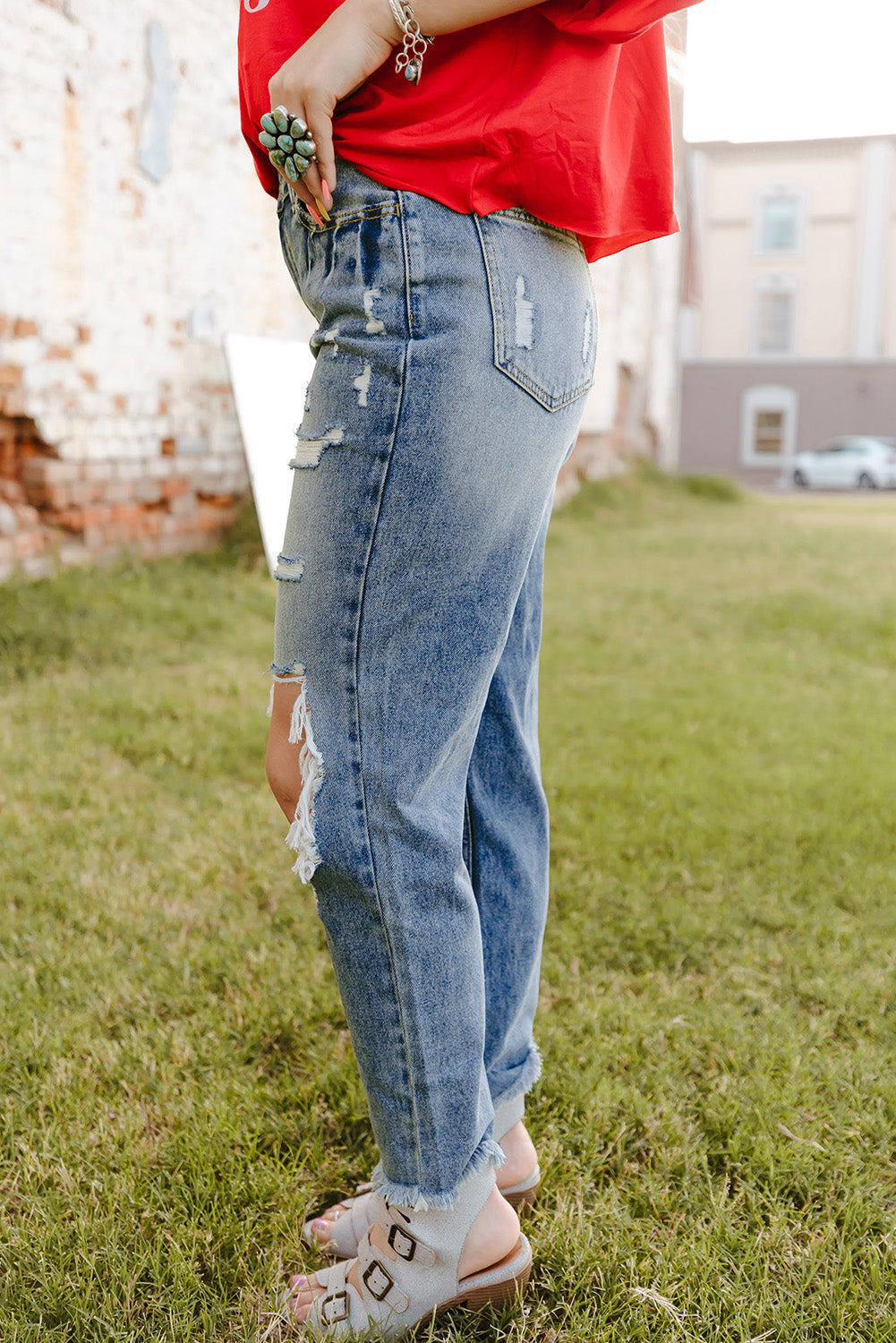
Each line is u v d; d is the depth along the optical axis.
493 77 0.86
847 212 25.66
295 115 0.83
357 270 0.84
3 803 2.40
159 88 4.88
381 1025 0.95
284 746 0.94
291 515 0.91
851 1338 1.05
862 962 1.82
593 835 2.32
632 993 1.71
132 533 5.08
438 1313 1.07
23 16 4.12
